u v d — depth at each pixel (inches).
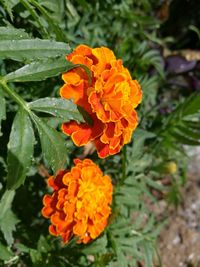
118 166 9.5
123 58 9.5
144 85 10.1
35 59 6.4
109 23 10.7
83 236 7.7
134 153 9.2
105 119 6.6
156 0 12.0
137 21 11.0
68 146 8.3
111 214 8.6
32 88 8.3
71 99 6.6
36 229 8.9
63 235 7.5
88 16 10.1
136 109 9.7
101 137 6.7
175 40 13.0
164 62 11.9
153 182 9.9
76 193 7.2
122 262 8.6
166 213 12.0
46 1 8.2
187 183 12.7
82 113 6.6
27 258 8.4
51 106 6.4
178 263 11.5
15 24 8.2
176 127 9.9
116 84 6.6
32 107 6.4
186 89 12.4
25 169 6.2
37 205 8.9
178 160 11.6
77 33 9.9
